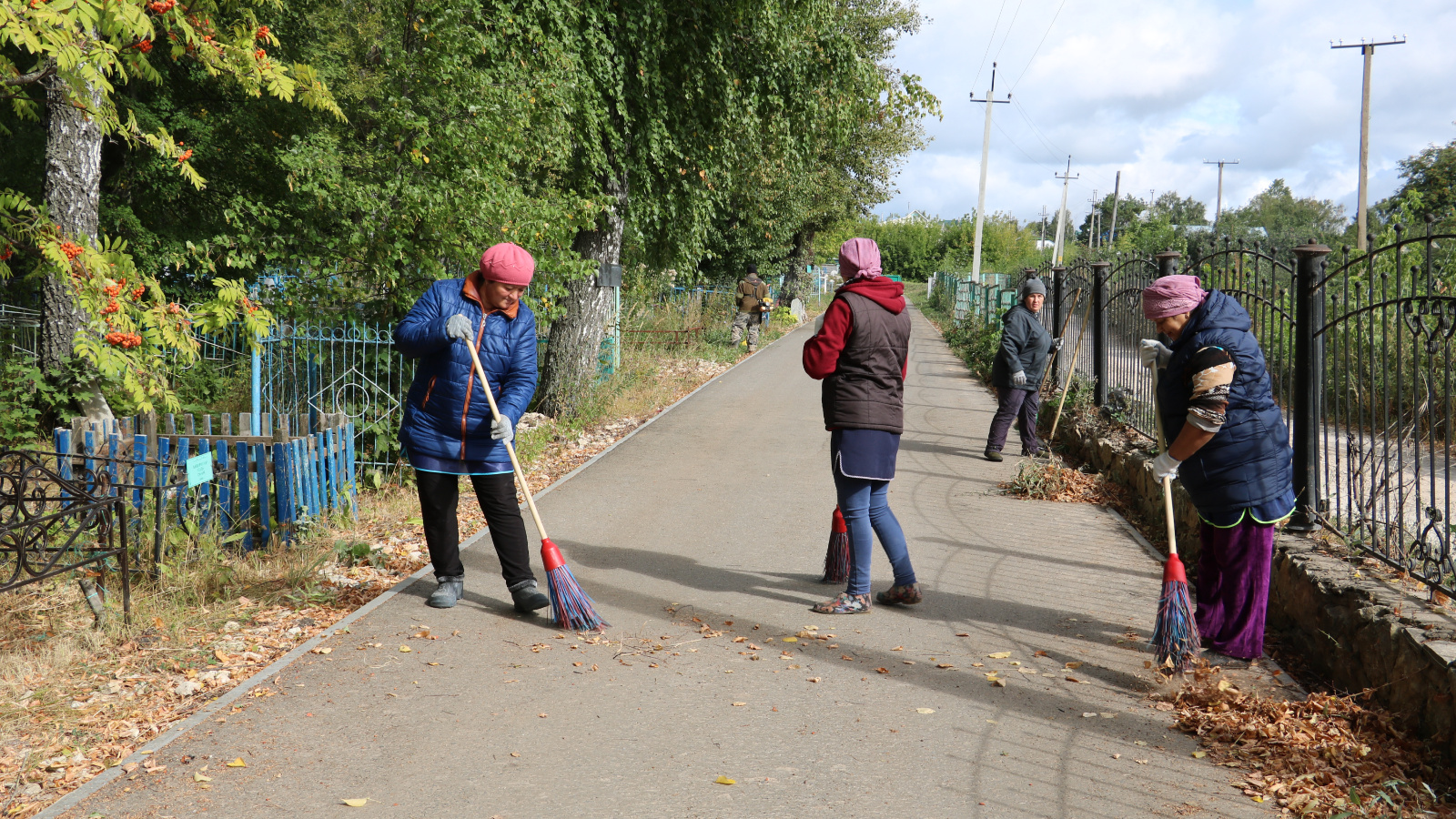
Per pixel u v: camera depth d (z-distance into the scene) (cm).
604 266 1173
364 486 799
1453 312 401
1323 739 340
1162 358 436
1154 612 498
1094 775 325
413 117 901
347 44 1827
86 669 414
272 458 612
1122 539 646
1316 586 423
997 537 648
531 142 970
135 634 452
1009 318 920
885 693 394
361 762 331
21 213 863
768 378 1647
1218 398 392
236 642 446
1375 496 463
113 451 599
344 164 909
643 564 584
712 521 691
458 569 506
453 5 923
